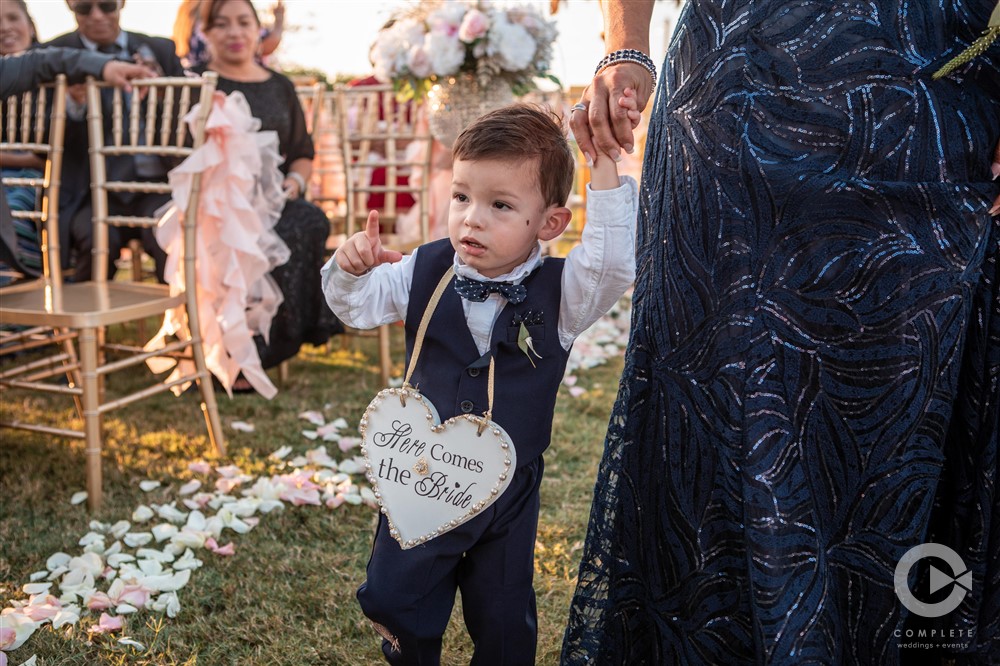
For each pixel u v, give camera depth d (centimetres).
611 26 150
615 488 156
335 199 486
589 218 151
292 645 203
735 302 140
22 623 201
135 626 211
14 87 325
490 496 154
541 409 160
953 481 157
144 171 422
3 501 279
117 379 424
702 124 142
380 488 160
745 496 139
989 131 136
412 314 162
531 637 165
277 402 389
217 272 348
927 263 136
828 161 135
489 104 405
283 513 273
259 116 434
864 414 139
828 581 141
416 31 405
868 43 132
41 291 312
